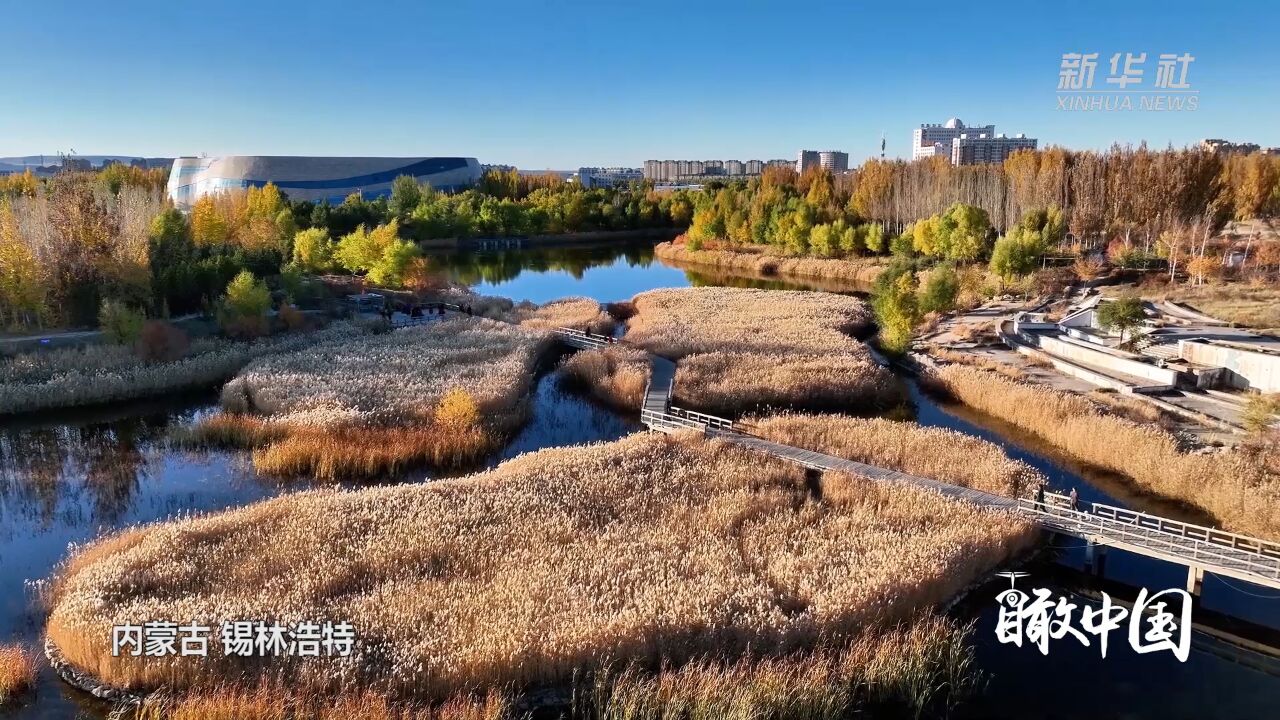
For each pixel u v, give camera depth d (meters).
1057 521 25.56
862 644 20.19
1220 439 32.84
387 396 39.81
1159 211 78.44
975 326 57.56
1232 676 20.42
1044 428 36.84
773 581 23.06
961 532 25.06
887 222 101.75
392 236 72.44
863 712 19.06
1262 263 71.62
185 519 26.31
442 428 36.00
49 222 52.22
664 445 33.12
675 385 42.75
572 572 22.95
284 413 37.66
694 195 150.12
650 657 20.03
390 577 22.77
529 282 92.81
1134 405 37.19
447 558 23.92
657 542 24.92
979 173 99.25
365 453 33.22
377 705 17.44
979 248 82.12
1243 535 23.42
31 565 25.03
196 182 147.75
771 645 20.41
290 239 76.62
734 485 29.45
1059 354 48.34
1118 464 32.50
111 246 52.59
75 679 18.89
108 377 41.03
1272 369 38.03
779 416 38.19
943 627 21.05
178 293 55.44
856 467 30.52
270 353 48.66
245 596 21.50
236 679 18.36
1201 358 42.16
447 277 82.44
